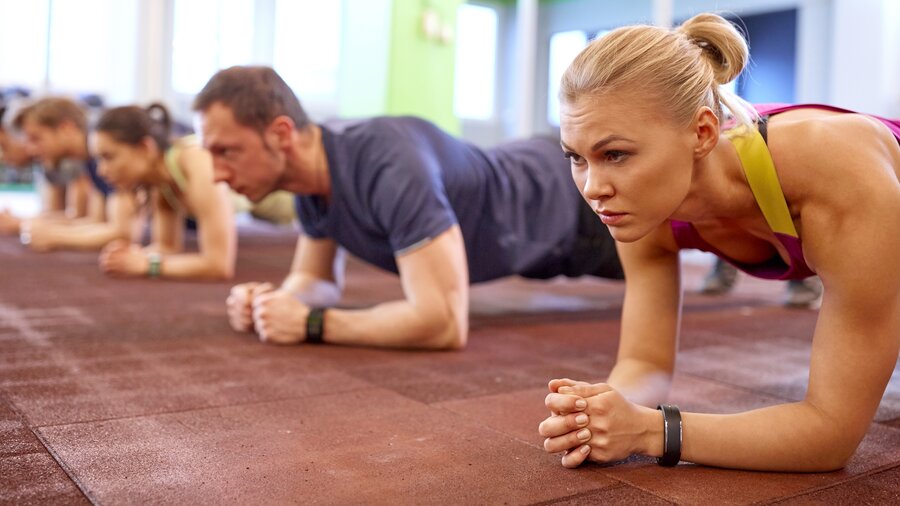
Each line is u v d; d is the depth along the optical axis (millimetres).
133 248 3248
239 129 1918
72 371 1709
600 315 2783
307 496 1027
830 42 6402
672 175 991
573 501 1027
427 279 1960
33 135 3836
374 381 1694
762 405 1571
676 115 970
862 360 1079
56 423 1331
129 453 1185
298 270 2465
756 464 1132
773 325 2648
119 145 2955
